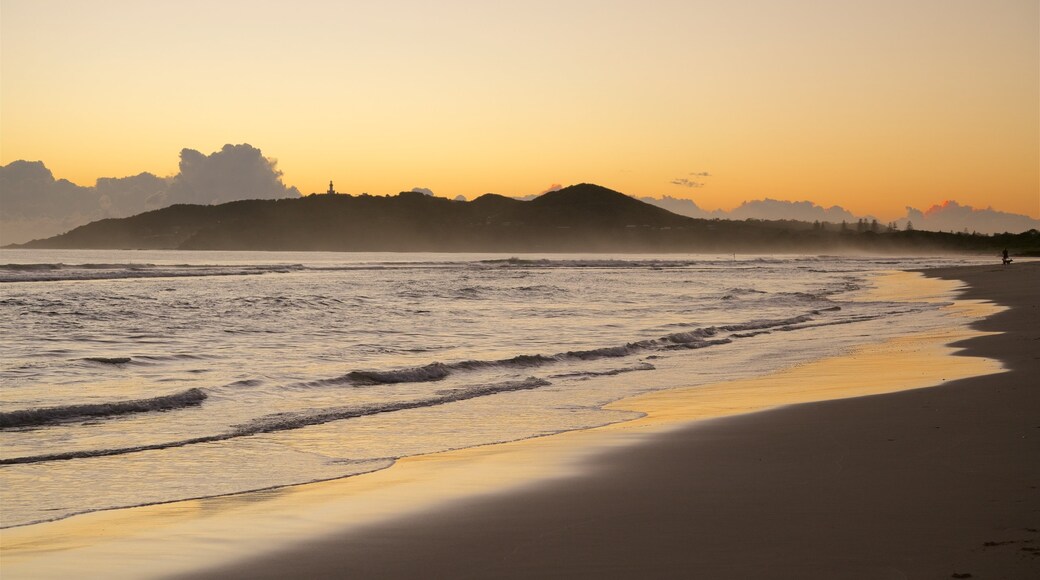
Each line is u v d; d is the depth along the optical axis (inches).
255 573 238.2
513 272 3860.7
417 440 460.8
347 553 253.4
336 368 779.4
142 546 267.9
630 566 229.9
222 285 2378.2
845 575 214.1
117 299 1721.2
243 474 379.6
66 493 345.7
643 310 1553.9
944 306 1569.9
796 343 975.6
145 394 630.5
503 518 288.2
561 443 437.4
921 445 380.5
